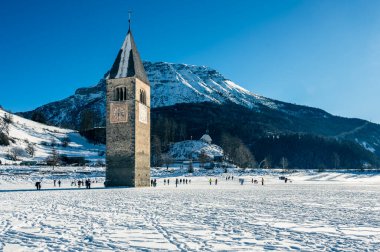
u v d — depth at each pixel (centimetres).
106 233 1884
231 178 13262
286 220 2403
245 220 2394
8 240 1695
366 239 1766
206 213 2783
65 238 1747
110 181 8456
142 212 2831
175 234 1869
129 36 9256
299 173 16625
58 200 4003
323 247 1584
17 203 3597
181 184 9838
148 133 9250
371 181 13125
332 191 6222
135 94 8538
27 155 17338
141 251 1494
